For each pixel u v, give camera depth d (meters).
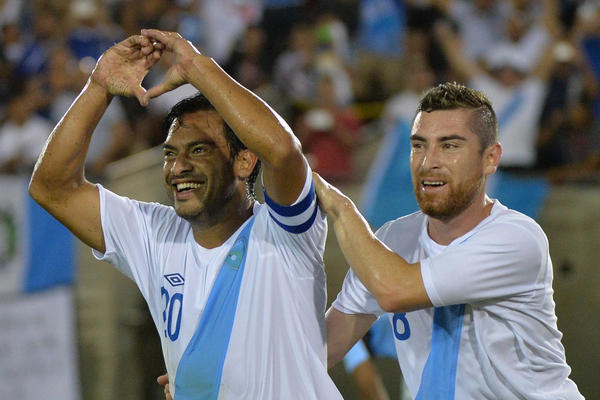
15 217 22.86
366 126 26.30
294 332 8.81
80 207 9.66
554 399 9.52
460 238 9.65
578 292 23.33
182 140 8.90
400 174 23.48
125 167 24.67
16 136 25.00
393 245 10.30
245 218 9.29
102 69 9.18
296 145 8.46
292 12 28.48
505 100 24.56
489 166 9.67
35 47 27.14
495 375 9.55
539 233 9.59
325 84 25.44
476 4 27.69
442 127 9.37
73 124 9.35
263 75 28.02
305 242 8.88
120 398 24.48
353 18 28.72
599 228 23.27
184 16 29.22
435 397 9.73
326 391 8.82
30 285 23.12
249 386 8.70
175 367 9.11
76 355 23.78
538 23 26.25
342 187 24.20
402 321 9.98
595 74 26.95
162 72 26.48
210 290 8.96
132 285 24.59
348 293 10.33
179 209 8.98
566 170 23.95
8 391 22.84
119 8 29.20
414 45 27.16
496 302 9.50
